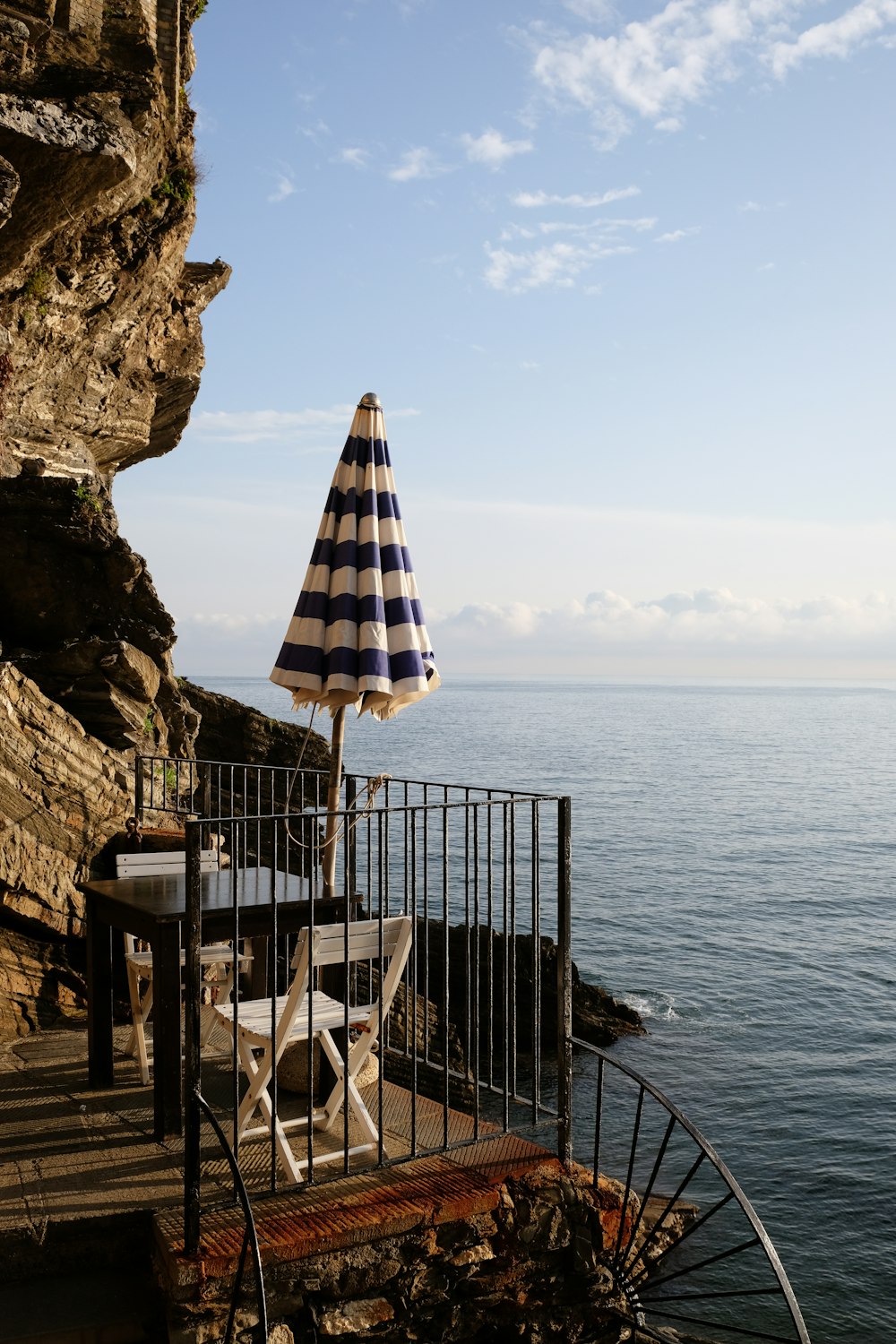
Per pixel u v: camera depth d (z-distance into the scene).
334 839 6.21
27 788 8.61
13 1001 7.58
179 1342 3.90
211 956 5.68
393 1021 13.16
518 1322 4.73
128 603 11.80
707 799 76.88
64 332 13.98
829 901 39.28
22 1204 4.42
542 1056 19.47
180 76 14.75
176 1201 4.49
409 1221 4.41
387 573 6.23
